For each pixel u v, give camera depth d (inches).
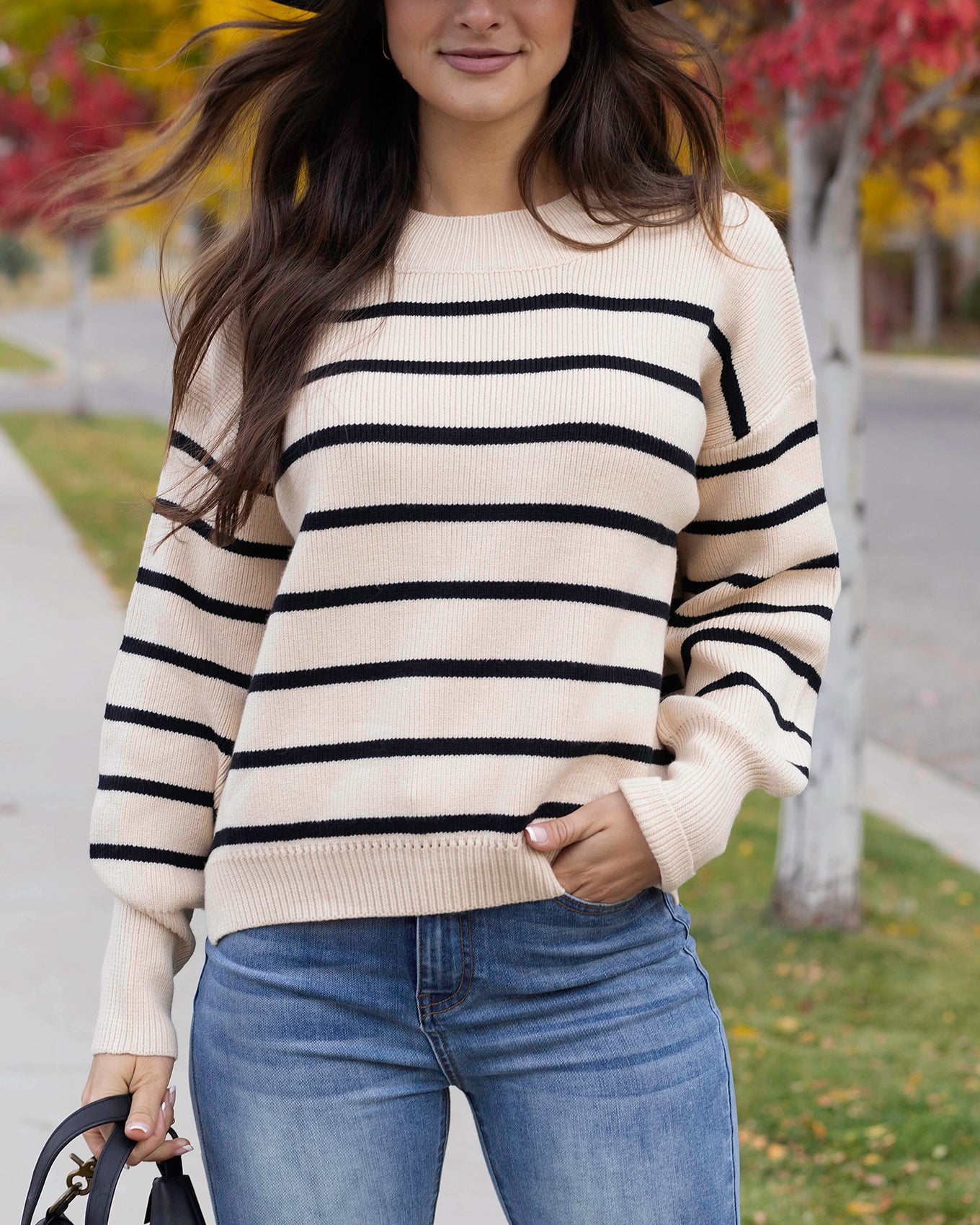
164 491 67.3
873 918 181.5
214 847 63.9
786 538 65.2
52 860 168.1
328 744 60.5
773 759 61.9
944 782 237.0
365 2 67.2
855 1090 136.6
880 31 132.5
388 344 61.8
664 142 68.1
